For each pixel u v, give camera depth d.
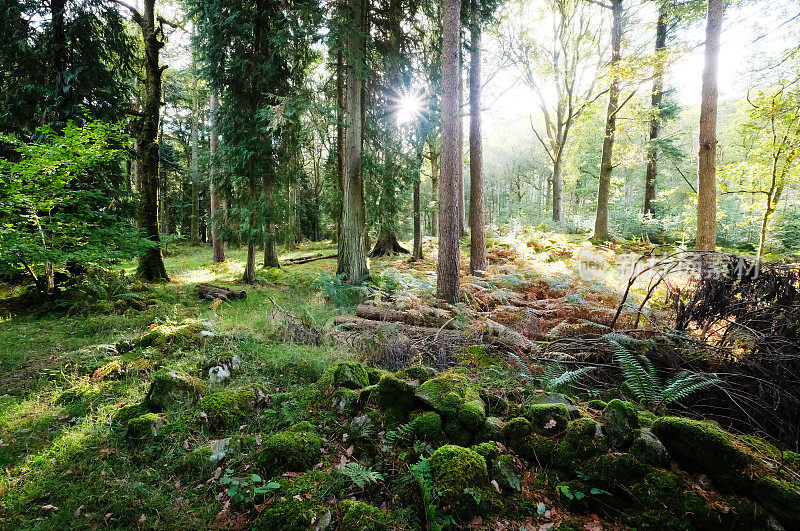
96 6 8.59
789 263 3.20
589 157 21.97
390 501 2.08
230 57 8.95
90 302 6.48
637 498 1.93
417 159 10.03
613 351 3.48
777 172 7.18
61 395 3.37
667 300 4.38
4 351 4.42
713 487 1.93
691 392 3.00
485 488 2.04
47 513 2.05
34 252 5.47
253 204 9.48
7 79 8.21
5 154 8.23
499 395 2.91
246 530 1.93
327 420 2.81
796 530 1.65
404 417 2.72
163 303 6.96
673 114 14.29
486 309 6.35
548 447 2.29
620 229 15.95
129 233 7.25
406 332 4.94
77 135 6.06
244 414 2.95
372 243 18.30
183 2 10.09
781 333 2.94
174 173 26.12
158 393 3.07
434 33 8.95
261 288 9.10
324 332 5.14
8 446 2.63
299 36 7.70
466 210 32.22
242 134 9.12
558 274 7.86
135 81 15.06
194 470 2.36
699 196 7.52
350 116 8.60
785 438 2.52
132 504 2.09
